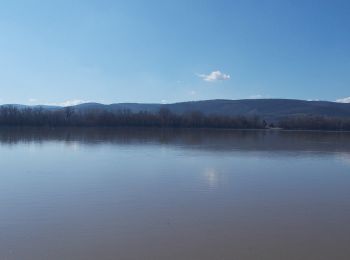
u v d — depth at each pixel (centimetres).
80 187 2312
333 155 4650
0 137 7094
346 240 1405
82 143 5944
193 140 7125
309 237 1433
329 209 1852
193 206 1873
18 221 1595
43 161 3594
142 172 2955
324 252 1291
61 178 2625
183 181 2569
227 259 1223
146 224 1570
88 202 1933
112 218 1650
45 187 2298
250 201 1997
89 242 1357
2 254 1247
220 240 1388
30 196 2053
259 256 1249
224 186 2411
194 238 1407
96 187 2319
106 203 1917
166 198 2039
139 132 9888
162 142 6450
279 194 2184
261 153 4778
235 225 1568
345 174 3031
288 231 1501
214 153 4638
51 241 1363
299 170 3238
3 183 2414
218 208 1841
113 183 2456
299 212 1788
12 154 4209
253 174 2952
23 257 1224
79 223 1574
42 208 1805
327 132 12712
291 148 5641
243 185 2461
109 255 1245
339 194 2208
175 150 4978
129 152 4609
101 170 3034
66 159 3784
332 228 1545
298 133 11544
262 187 2400
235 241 1380
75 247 1309
